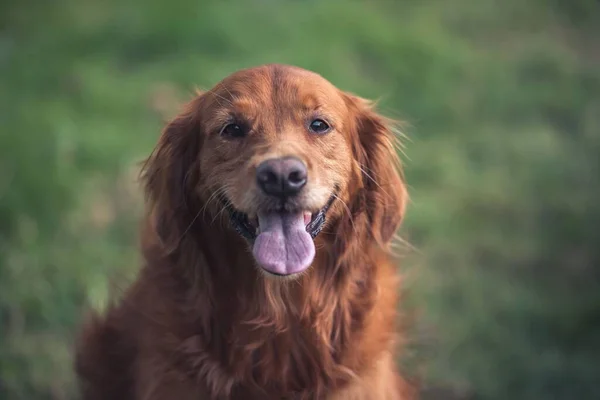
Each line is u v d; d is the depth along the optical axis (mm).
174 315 3170
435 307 4707
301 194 2852
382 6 9094
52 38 7949
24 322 4551
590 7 9445
